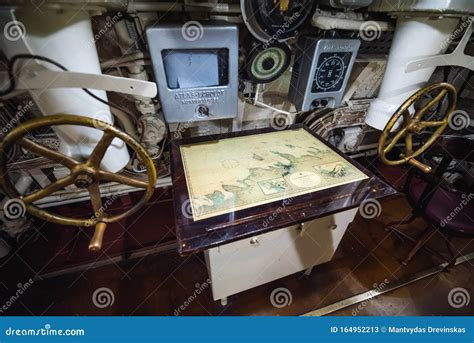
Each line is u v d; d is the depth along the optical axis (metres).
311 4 0.85
